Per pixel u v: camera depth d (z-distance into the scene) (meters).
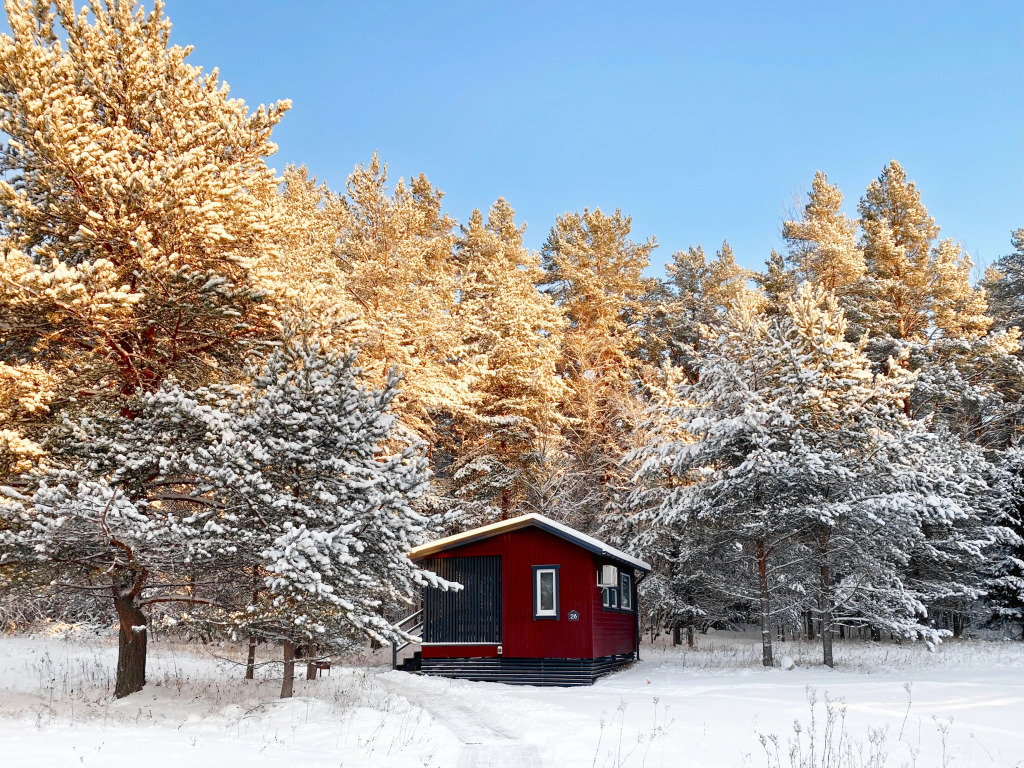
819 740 11.36
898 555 27.17
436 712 16.05
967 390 37.62
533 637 23.20
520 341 35.31
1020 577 33.34
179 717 13.62
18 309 14.34
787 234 47.75
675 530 31.02
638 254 47.38
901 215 44.94
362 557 15.04
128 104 16.34
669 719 13.45
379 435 15.49
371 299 31.64
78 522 12.91
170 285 14.78
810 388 25.20
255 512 13.93
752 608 34.75
